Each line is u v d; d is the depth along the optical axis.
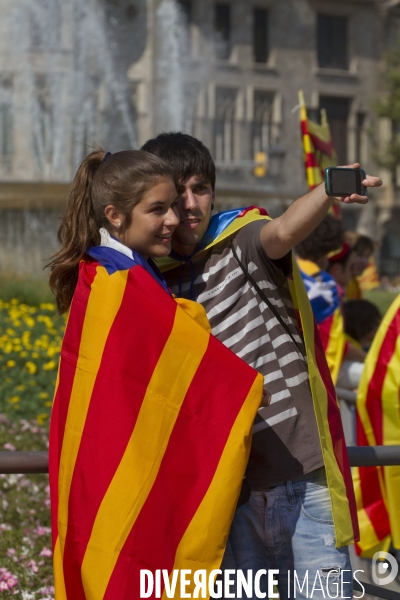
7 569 5.07
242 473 2.73
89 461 2.71
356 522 2.95
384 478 4.48
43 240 21.70
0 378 10.02
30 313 13.70
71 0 41.75
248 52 49.25
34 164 41.19
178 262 3.06
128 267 2.78
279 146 48.66
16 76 41.31
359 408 4.57
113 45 43.81
